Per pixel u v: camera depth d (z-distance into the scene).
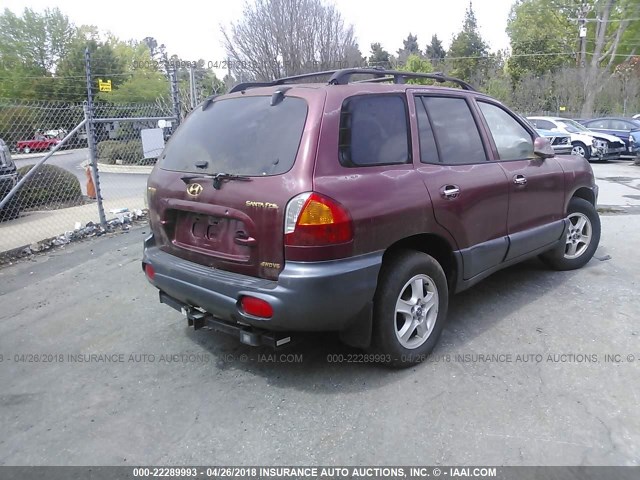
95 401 3.26
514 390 3.17
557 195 4.73
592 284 4.87
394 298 3.28
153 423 3.00
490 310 4.37
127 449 2.79
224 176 3.17
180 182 3.47
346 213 2.94
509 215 4.14
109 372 3.61
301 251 2.88
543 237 4.61
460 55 54.91
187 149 3.63
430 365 3.51
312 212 2.86
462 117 3.98
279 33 18.59
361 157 3.17
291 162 2.98
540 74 40.25
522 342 3.79
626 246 6.16
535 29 42.28
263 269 3.02
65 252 6.73
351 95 3.24
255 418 3.00
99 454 2.76
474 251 3.81
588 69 35.03
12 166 9.45
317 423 2.93
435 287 3.55
